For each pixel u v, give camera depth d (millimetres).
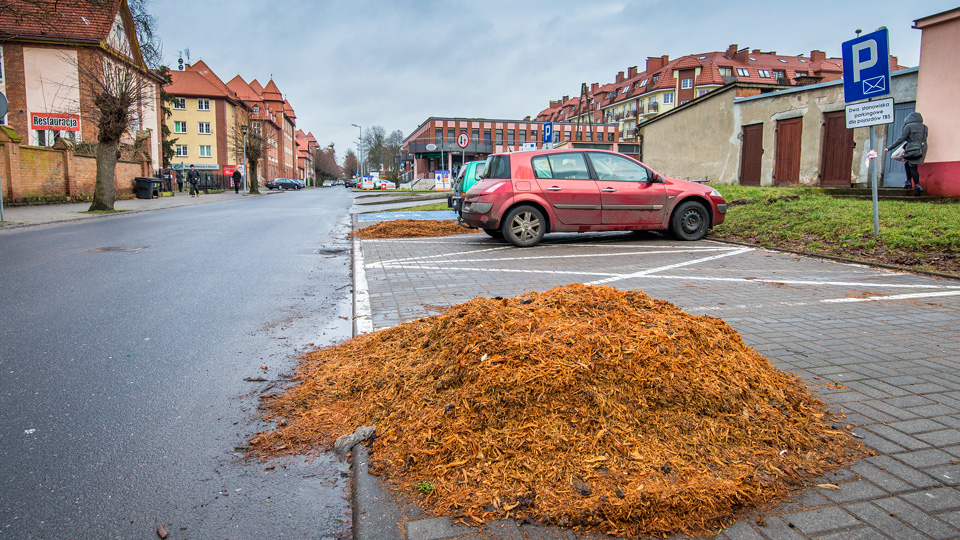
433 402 2701
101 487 2418
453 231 12922
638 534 1975
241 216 19016
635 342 2801
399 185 74625
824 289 6211
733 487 2148
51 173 24359
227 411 3184
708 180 21422
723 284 6527
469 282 6805
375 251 9828
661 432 2426
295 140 129625
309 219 17875
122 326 4984
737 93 19750
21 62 32625
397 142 109062
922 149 12234
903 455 2469
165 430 2949
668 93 73062
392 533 1997
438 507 2125
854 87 8898
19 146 22266
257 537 2096
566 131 74000
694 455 2326
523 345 2768
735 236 10648
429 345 3264
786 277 6965
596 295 3607
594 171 10242
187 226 14984
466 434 2443
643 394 2553
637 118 78375
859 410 2941
